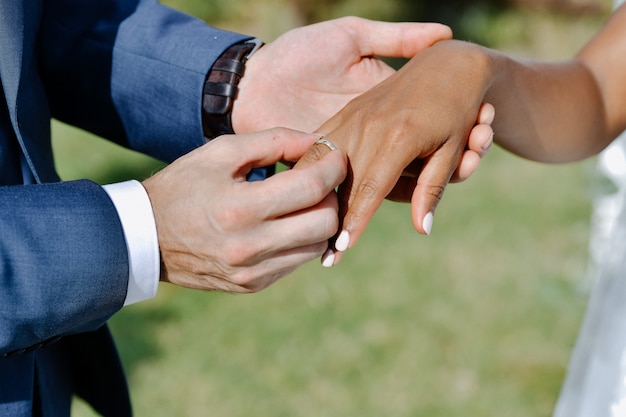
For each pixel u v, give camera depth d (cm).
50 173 86
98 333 91
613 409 97
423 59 84
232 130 93
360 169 79
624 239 99
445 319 195
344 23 93
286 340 190
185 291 207
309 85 93
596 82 95
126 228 77
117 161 268
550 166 263
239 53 93
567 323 192
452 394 174
